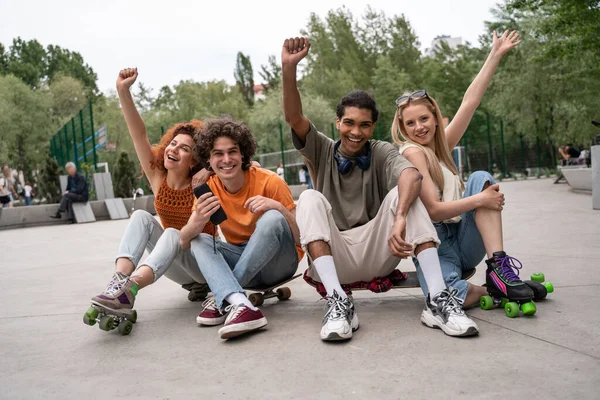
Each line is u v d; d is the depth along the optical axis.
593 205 7.51
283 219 2.64
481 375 1.73
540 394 1.55
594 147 7.46
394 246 2.35
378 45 58.41
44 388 1.88
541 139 27.33
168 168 2.92
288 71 2.46
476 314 2.52
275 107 39.88
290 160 25.52
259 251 2.59
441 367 1.83
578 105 22.86
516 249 4.56
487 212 2.57
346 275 2.68
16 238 10.08
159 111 54.22
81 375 2.01
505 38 3.12
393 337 2.24
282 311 2.91
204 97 59.53
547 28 13.01
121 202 15.09
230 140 2.64
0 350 2.41
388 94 47.91
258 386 1.77
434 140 2.82
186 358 2.14
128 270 2.63
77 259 6.04
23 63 69.38
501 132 25.77
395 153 2.59
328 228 2.44
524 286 2.44
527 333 2.16
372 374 1.81
